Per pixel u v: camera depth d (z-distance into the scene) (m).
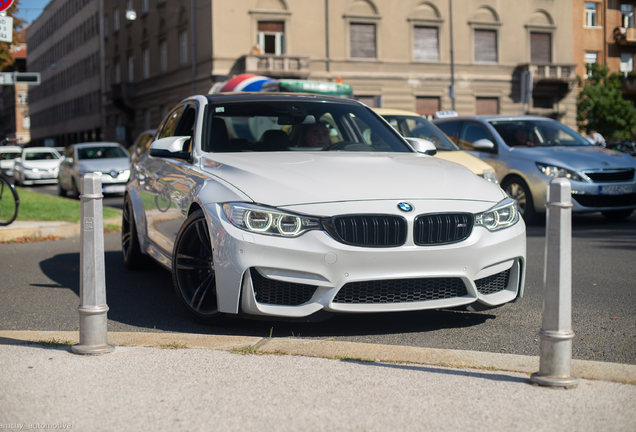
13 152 33.28
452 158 8.34
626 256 6.88
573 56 39.50
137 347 3.51
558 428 2.46
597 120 37.41
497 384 2.90
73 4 62.81
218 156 4.65
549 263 2.87
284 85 14.40
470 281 3.89
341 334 3.97
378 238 3.75
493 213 4.05
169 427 2.49
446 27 34.88
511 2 36.00
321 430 2.46
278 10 32.16
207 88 32.78
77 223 9.68
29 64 89.00
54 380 2.99
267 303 3.80
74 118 64.44
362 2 33.44
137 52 42.69
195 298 4.18
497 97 36.09
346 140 5.38
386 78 33.97
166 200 4.99
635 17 41.62
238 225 3.79
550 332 2.87
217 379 2.99
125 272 6.33
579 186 9.45
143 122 42.59
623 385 2.87
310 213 3.74
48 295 5.23
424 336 3.92
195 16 33.53
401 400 2.73
